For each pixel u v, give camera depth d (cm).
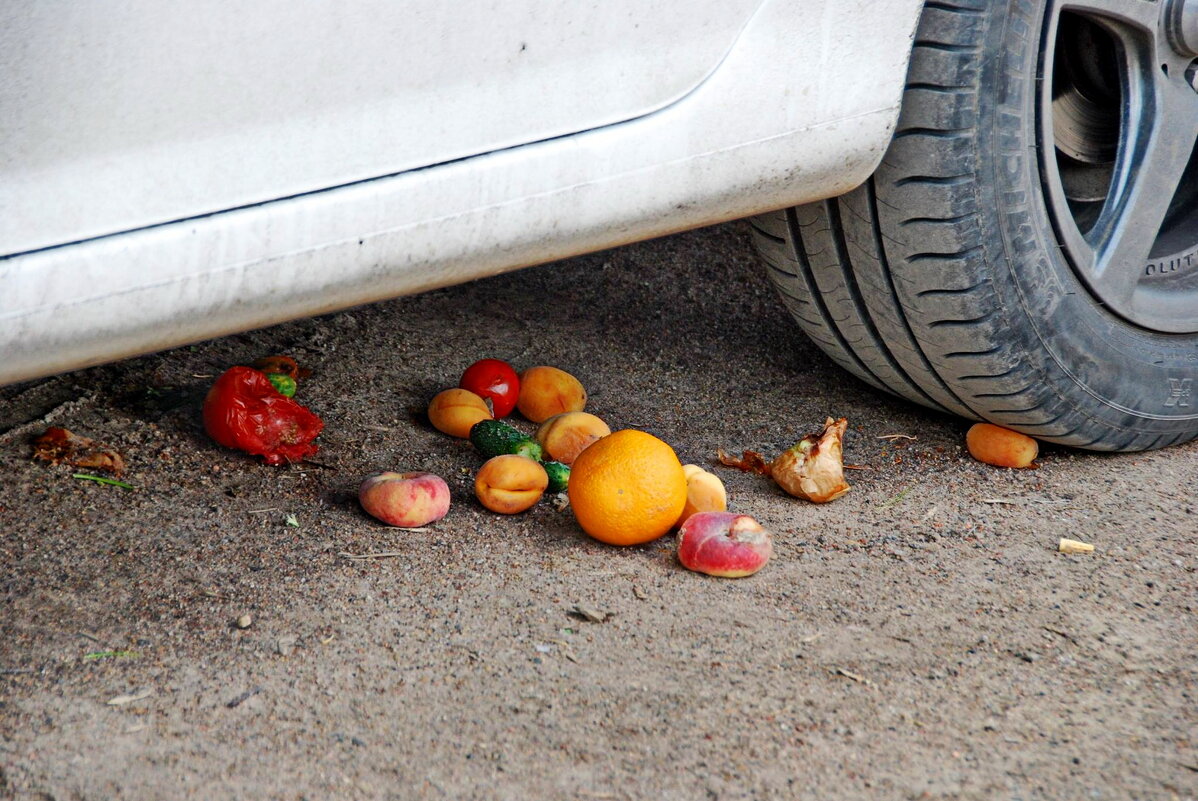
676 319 291
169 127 222
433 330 284
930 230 249
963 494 255
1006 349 253
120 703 225
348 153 227
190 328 227
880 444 264
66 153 220
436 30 226
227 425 253
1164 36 254
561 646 232
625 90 233
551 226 234
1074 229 254
